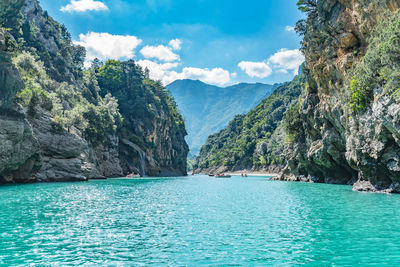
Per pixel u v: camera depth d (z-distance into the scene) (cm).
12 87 4722
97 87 13488
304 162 7256
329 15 5144
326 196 3522
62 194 3672
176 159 16400
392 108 3203
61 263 1174
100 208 2600
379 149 3641
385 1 3709
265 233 1644
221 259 1216
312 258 1213
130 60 16312
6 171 4969
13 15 5462
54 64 11725
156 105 15088
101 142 9488
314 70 5681
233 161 19188
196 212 2402
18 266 1138
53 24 14000
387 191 3728
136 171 11344
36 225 1852
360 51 4494
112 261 1201
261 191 4522
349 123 4388
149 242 1475
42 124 6178
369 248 1338
